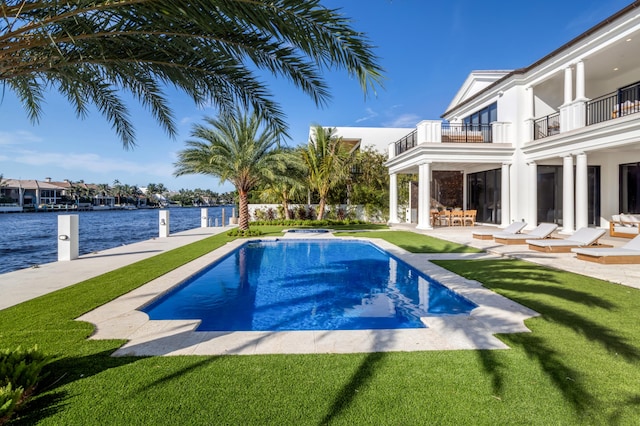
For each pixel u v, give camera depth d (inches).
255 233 623.5
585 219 476.1
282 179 634.2
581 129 463.2
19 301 211.8
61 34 126.3
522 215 607.8
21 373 104.8
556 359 129.8
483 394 106.5
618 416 94.8
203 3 108.1
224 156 587.8
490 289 235.9
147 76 188.9
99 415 96.3
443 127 684.1
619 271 285.9
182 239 579.5
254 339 154.1
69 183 3622.0
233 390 109.3
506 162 619.2
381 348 142.9
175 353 138.0
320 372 121.3
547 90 621.6
